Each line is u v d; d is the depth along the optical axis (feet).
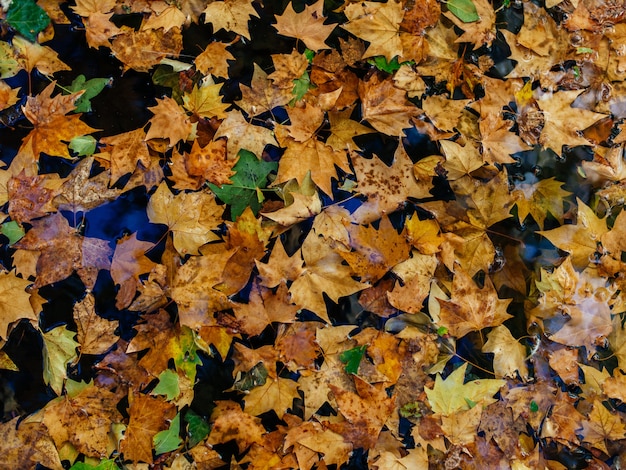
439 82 4.66
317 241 4.35
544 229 4.63
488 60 4.74
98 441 4.13
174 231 4.27
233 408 4.25
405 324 4.42
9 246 4.18
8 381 4.13
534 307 4.54
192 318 4.21
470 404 4.36
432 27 4.65
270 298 4.28
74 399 4.14
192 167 4.35
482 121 4.63
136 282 4.22
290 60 4.49
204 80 4.49
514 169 4.66
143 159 4.33
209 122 4.42
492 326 4.46
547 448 4.48
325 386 4.30
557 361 4.52
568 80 4.78
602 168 4.74
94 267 4.23
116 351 4.19
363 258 4.38
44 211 4.22
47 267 4.19
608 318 4.55
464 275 4.42
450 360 4.43
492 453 4.37
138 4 4.46
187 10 4.53
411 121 4.59
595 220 4.59
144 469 4.17
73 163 4.31
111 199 4.30
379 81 4.58
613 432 4.50
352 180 4.49
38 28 4.36
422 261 4.43
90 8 4.41
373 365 4.35
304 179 4.40
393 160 4.47
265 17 4.61
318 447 4.25
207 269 4.25
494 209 4.53
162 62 4.46
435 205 4.52
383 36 4.56
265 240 4.35
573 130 4.71
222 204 4.36
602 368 4.54
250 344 4.28
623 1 4.82
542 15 4.76
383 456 4.28
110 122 4.40
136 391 4.19
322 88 4.52
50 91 4.30
